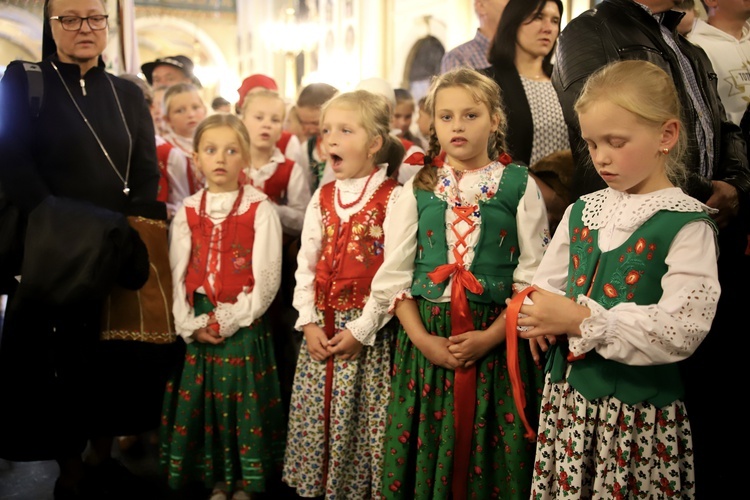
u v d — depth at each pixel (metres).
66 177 2.21
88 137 2.23
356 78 11.77
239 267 2.27
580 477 1.43
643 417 1.39
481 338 1.75
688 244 1.34
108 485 2.38
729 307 1.91
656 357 1.30
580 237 1.52
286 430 2.36
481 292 1.78
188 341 2.25
